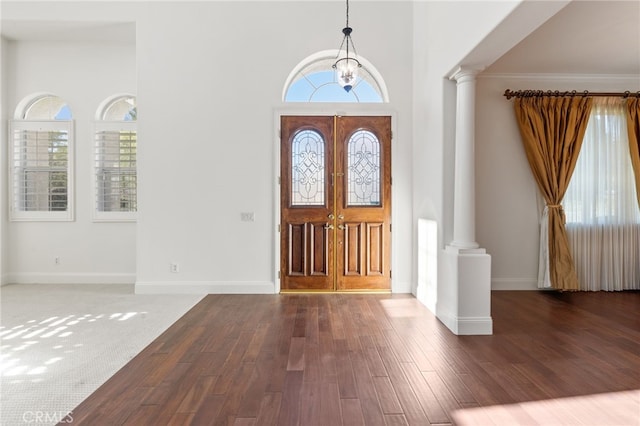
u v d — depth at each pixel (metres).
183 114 4.55
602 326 3.35
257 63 4.58
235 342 2.95
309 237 4.63
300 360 2.60
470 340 2.99
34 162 5.24
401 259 4.61
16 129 5.21
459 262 3.15
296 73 4.75
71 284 5.12
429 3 3.94
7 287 4.95
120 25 4.68
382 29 4.60
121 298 4.33
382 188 4.63
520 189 4.77
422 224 4.18
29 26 4.75
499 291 4.70
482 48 2.89
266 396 2.10
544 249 4.64
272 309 3.89
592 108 4.72
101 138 5.24
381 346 2.86
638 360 2.60
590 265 4.73
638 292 4.64
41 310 3.84
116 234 5.27
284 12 4.59
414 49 4.54
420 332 3.19
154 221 4.55
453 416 1.90
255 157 4.58
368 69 4.79
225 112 4.57
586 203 4.72
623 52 3.98
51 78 5.22
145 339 3.01
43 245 5.25
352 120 4.62
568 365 2.52
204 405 2.01
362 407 1.99
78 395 2.12
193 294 4.52
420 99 4.30
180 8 4.55
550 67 4.45
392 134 4.60
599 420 1.87
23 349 2.80
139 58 4.54
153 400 2.06
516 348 2.82
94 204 5.24
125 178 5.27
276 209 4.57
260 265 4.59
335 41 4.59
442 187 3.58
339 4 4.60
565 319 3.55
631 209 4.74
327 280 4.62
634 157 4.64
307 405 2.01
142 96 4.53
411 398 2.08
